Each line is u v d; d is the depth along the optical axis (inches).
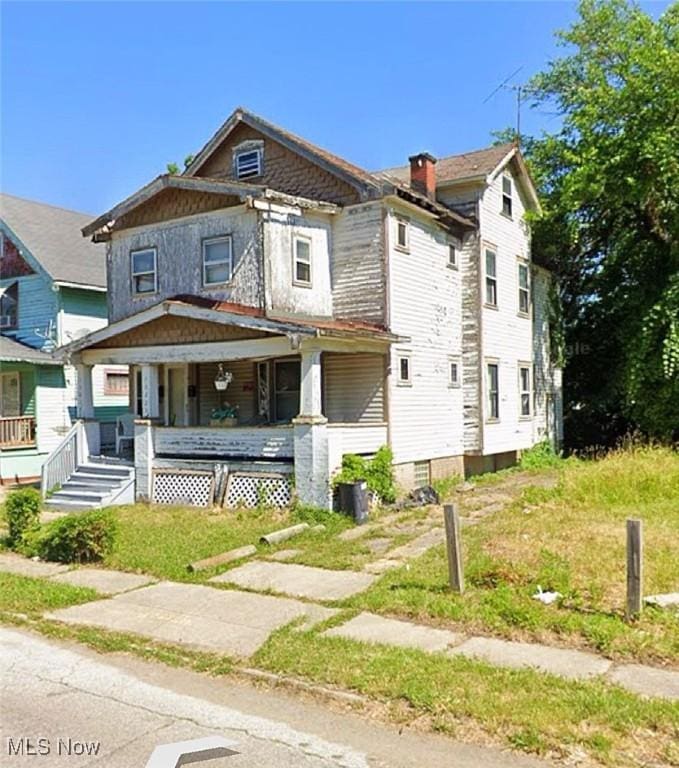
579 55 943.7
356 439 532.1
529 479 693.9
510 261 799.1
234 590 318.3
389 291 590.6
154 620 277.9
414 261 632.4
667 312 768.9
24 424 796.0
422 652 227.9
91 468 603.8
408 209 622.5
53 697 204.2
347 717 187.3
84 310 845.8
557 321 947.3
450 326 696.4
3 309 861.8
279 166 652.7
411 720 182.5
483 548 357.1
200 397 719.1
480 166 733.9
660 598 264.8
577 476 552.4
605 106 767.7
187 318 548.7
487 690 194.9
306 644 239.8
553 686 197.0
